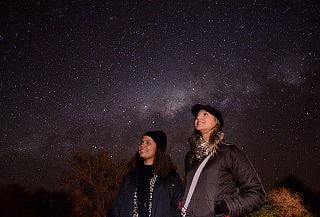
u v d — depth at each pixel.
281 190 12.55
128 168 4.27
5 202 5.03
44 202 9.47
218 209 2.79
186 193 3.15
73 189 11.73
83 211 12.01
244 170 2.93
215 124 3.32
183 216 3.08
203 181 3.04
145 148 4.12
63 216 10.70
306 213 12.60
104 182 12.26
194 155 3.31
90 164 12.23
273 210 12.03
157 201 3.87
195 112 3.47
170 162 4.19
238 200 2.75
